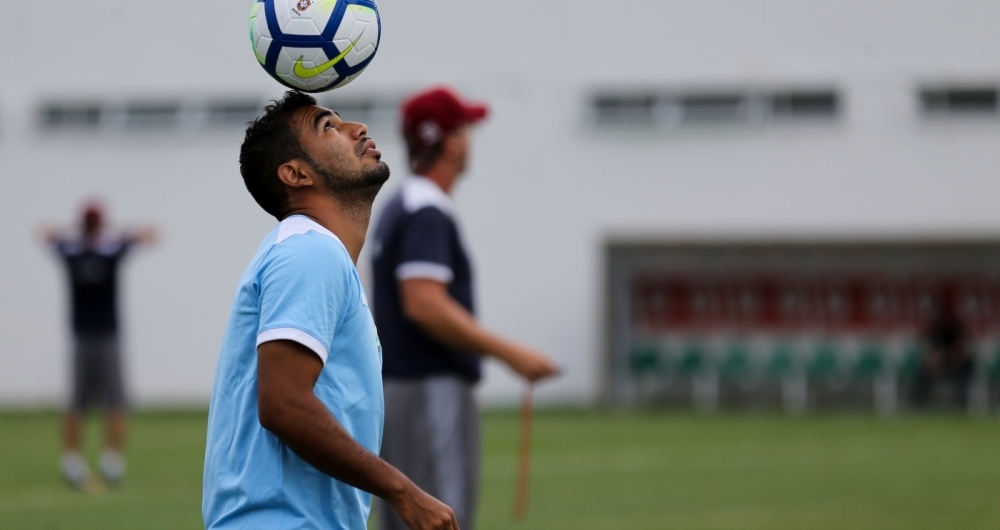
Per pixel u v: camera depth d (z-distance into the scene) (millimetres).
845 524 27688
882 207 74062
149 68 78438
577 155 76062
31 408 73188
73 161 78312
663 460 43250
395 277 16172
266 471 9383
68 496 33781
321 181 9992
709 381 75125
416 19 76125
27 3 78312
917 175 73812
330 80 10688
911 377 72625
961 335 69625
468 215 76688
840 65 74188
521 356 16109
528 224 76375
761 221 74875
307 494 9461
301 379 9109
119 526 28172
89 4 78312
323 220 10016
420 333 16109
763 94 74938
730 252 76062
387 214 16453
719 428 57969
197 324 77625
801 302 74750
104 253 36438
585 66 75812
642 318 76375
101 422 62188
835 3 74125
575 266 76188
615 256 77125
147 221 78188
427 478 16031
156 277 77938
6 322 77125
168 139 78188
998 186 73250
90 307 36094
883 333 73688
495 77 76125
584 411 70562
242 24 78375
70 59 78500
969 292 73938
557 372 16422
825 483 35750
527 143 76375
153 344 77562
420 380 16125
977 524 27469
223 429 9625
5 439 52281
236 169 78125
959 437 51812
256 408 9484
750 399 75250
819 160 74562
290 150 9969
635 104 76062
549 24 75875
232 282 77750
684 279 76188
